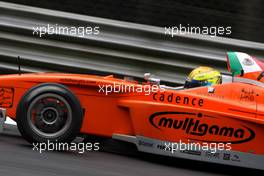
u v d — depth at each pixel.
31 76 21.73
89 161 20.25
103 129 21.75
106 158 21.19
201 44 29.64
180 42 29.64
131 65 29.84
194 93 21.59
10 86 21.66
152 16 30.00
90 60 29.84
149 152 21.33
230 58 22.38
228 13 30.06
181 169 21.28
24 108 20.55
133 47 29.61
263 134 20.92
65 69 29.94
